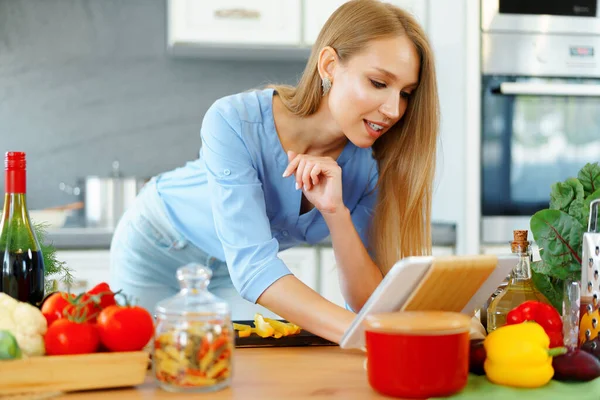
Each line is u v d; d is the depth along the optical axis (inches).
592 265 42.1
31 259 47.8
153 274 81.0
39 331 37.3
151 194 79.4
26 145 131.0
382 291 37.2
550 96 112.7
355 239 58.5
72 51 132.0
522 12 111.3
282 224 67.4
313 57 60.1
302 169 56.8
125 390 37.0
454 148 114.0
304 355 45.6
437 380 35.2
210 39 122.5
